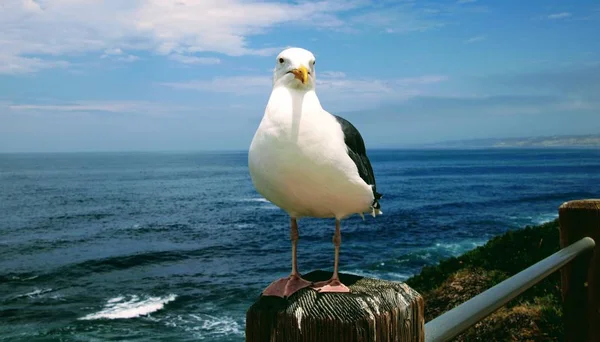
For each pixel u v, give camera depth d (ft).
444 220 158.81
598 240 13.74
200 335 59.62
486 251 36.76
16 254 118.42
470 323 7.48
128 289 82.84
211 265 101.71
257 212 193.36
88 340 58.80
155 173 522.88
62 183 377.30
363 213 9.74
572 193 252.21
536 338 23.57
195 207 213.87
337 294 6.10
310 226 149.38
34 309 71.61
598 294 13.84
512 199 226.58
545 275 10.92
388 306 5.84
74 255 115.85
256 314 5.96
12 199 257.96
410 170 503.61
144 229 155.53
